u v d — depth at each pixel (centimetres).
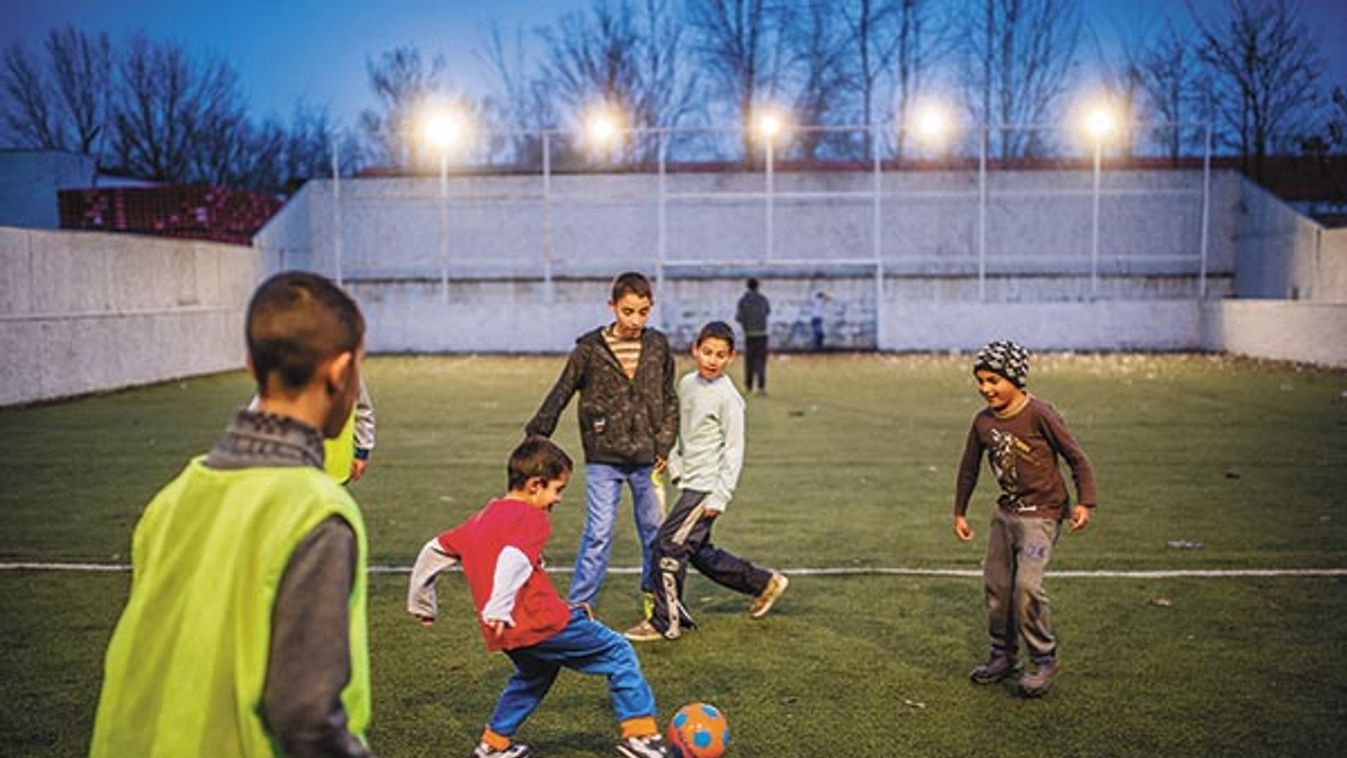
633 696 358
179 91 4172
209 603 168
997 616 433
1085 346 2586
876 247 2605
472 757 374
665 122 3738
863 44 3519
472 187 2788
